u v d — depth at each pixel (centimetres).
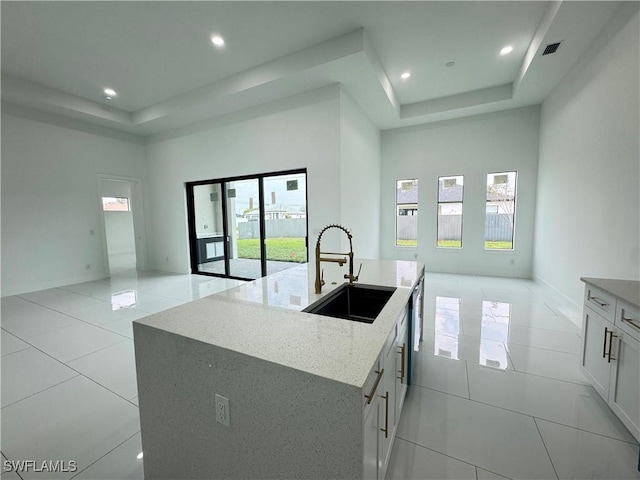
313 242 448
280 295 174
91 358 251
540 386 208
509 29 329
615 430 164
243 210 539
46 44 338
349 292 198
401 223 649
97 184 561
